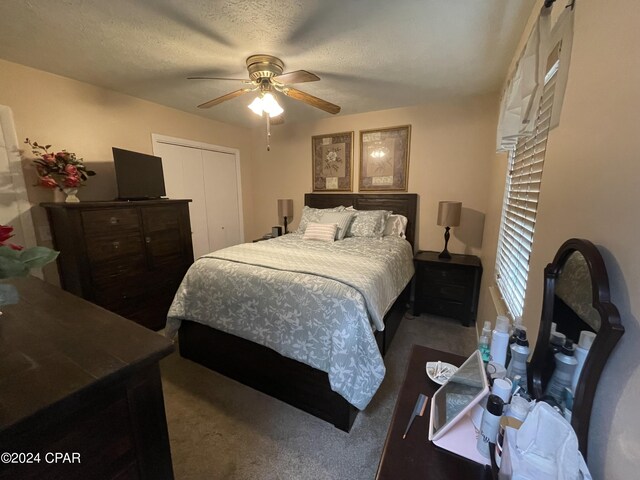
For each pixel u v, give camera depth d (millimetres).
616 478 518
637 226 523
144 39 1793
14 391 566
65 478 591
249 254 2264
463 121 2971
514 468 508
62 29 1680
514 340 899
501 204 2070
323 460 1400
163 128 3158
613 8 661
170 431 1570
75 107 2455
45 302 1015
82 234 2172
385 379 1995
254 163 4406
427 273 2932
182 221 2920
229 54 1985
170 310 2105
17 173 2174
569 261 752
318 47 1884
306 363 1609
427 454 714
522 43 1682
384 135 3375
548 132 1087
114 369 639
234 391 1880
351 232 3160
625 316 545
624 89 597
